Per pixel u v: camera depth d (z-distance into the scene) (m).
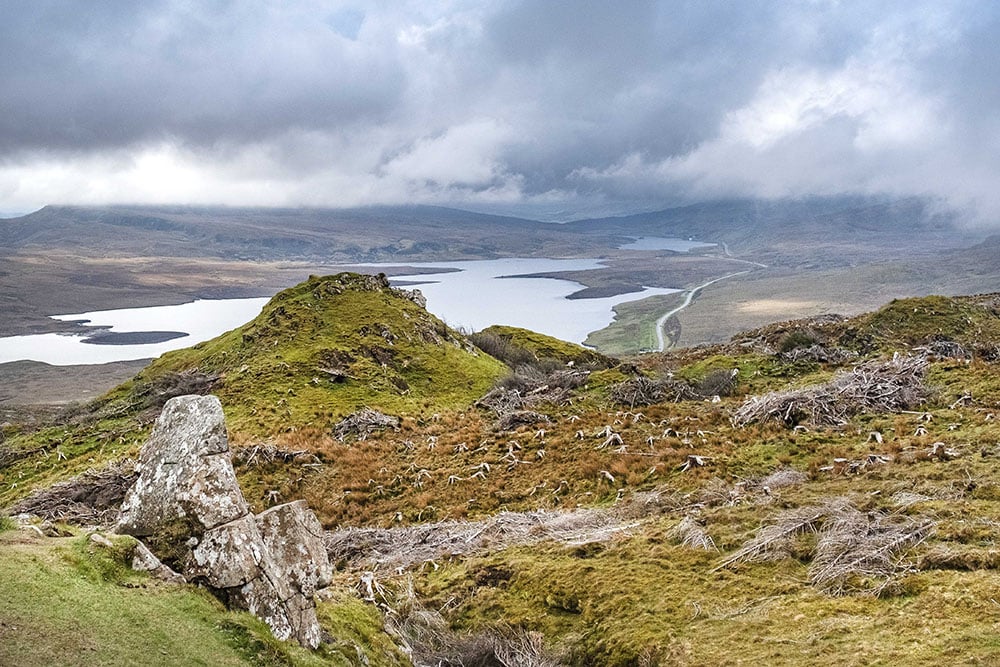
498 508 27.91
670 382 46.53
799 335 59.41
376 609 16.30
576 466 30.27
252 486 33.72
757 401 34.31
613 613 16.09
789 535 17.89
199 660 9.38
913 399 31.17
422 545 23.42
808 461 25.95
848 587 14.85
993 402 28.67
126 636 9.16
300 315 68.00
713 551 18.06
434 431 41.12
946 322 59.28
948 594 13.34
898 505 18.38
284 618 11.65
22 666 7.70
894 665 11.23
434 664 14.92
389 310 71.88
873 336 57.78
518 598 18.11
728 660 12.79
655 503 23.50
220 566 11.59
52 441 49.78
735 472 26.36
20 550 10.57
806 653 12.44
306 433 41.84
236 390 51.97
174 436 13.11
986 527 15.97
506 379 56.00
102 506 30.02
